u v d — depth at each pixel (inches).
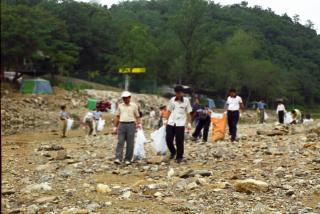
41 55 2117.4
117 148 478.3
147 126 1186.6
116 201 323.9
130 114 478.0
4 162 537.0
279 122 1015.6
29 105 1683.1
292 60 4439.0
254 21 5034.5
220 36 4234.7
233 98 607.2
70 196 343.9
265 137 636.1
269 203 302.0
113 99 2134.6
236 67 3368.6
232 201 311.0
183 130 467.5
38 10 2143.2
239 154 489.4
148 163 472.4
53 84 2209.6
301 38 4950.8
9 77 2062.0
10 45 1856.5
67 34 2768.2
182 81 2866.6
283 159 444.8
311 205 294.7
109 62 3041.3
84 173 434.9
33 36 1852.9
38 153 618.2
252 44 3718.0
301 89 4028.1
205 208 296.2
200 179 362.9
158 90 2940.5
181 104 468.4
